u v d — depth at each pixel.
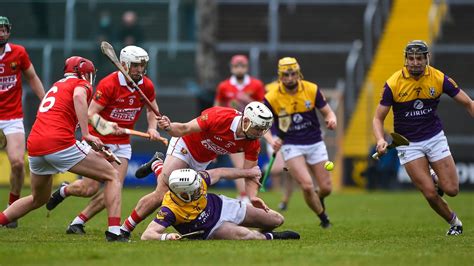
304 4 114.25
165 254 29.14
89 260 27.86
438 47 107.75
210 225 33.94
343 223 47.91
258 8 114.75
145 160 86.12
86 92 33.41
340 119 89.88
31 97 90.56
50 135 33.03
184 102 98.38
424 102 38.12
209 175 34.22
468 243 34.69
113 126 34.78
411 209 60.53
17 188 41.72
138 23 109.25
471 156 92.94
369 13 104.88
